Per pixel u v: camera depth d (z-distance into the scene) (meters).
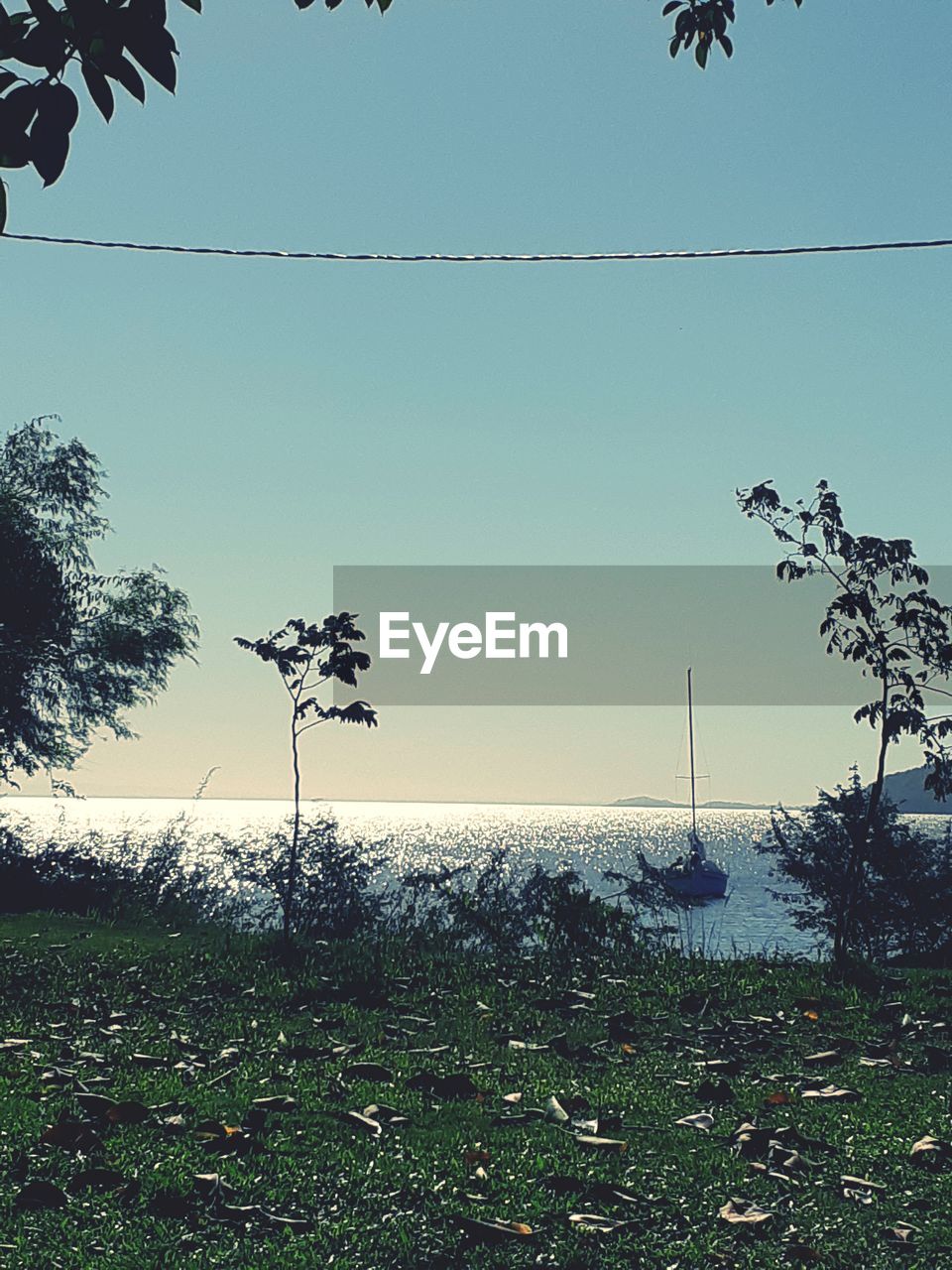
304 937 14.86
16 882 19.48
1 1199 5.20
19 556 29.33
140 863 20.41
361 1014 9.92
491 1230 4.93
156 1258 4.64
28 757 29.69
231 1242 4.82
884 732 13.54
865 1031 9.63
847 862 16.89
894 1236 5.05
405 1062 8.11
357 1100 6.95
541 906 14.05
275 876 15.98
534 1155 6.02
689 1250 4.86
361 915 15.52
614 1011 10.25
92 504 31.34
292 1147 6.00
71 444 31.31
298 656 14.14
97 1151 5.89
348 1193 5.40
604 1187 5.47
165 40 3.11
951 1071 8.30
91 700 30.41
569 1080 7.75
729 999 10.76
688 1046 9.05
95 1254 4.69
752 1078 8.04
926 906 16.12
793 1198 5.51
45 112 2.99
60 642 29.47
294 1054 8.33
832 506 13.44
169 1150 5.90
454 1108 6.88
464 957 12.97
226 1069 7.90
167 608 31.80
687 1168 5.89
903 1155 6.15
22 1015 9.58
